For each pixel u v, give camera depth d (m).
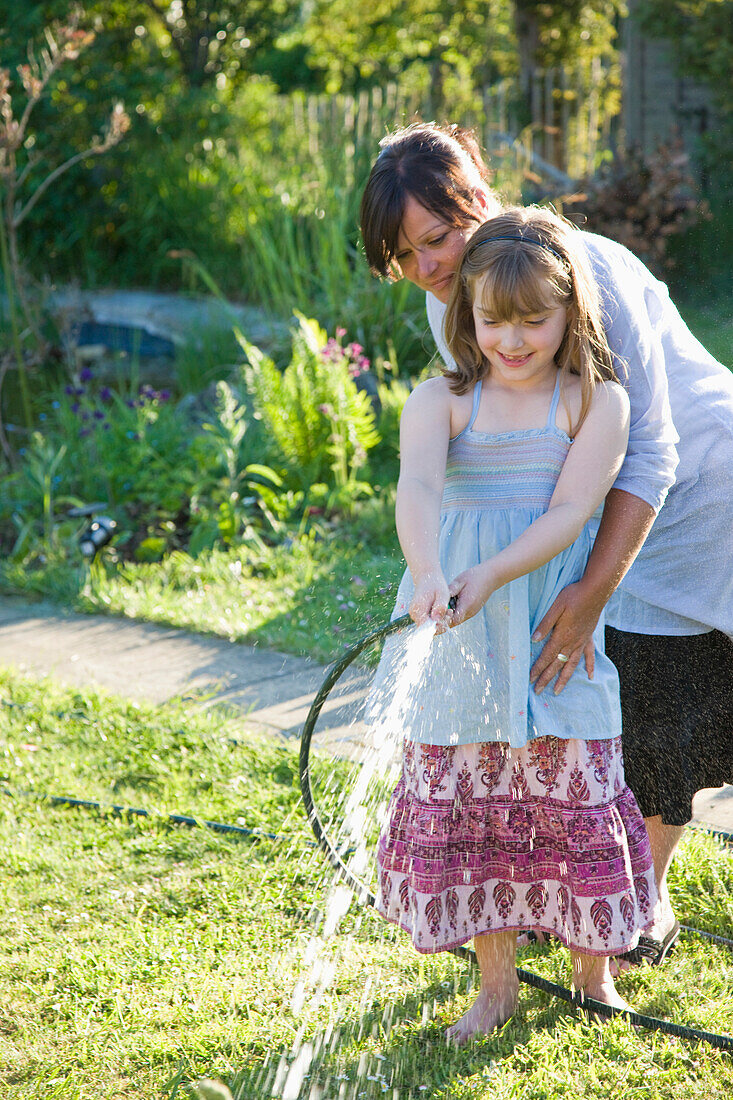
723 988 2.29
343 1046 2.15
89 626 4.86
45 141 11.99
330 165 10.27
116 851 2.95
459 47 18.73
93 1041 2.22
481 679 2.03
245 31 15.38
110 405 7.34
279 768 3.35
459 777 2.06
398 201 2.08
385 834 2.15
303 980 2.37
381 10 19.39
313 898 2.68
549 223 1.94
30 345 8.96
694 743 2.33
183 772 3.40
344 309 7.83
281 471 6.19
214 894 2.73
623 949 2.06
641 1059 2.06
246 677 4.17
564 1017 2.19
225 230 11.51
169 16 14.91
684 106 11.59
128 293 11.35
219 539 5.67
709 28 10.19
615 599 2.36
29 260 11.89
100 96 12.28
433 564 1.89
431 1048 2.14
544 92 12.26
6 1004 2.36
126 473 6.21
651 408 2.08
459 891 2.09
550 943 2.47
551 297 1.88
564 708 2.03
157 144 12.64
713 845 2.78
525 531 1.94
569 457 1.97
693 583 2.30
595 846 2.04
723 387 2.35
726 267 7.99
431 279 2.16
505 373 1.98
